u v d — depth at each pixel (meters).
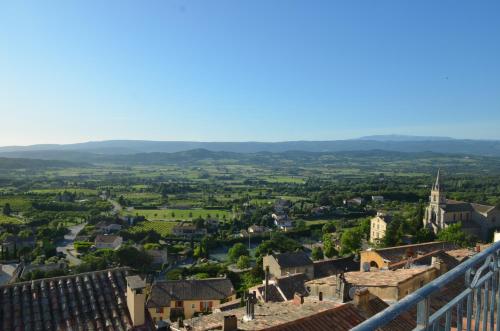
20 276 82.94
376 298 19.55
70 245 129.50
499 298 5.99
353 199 199.75
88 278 17.69
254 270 75.00
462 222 112.56
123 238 134.25
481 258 5.53
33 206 183.00
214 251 124.31
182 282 62.78
